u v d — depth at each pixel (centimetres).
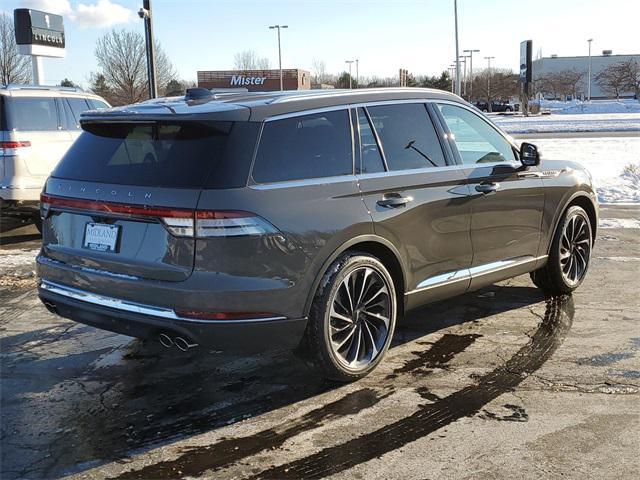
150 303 352
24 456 325
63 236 398
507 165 496
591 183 593
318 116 392
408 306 435
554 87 9581
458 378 411
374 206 399
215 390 401
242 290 340
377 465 313
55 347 478
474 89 8312
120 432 350
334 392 394
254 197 345
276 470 310
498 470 306
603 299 571
